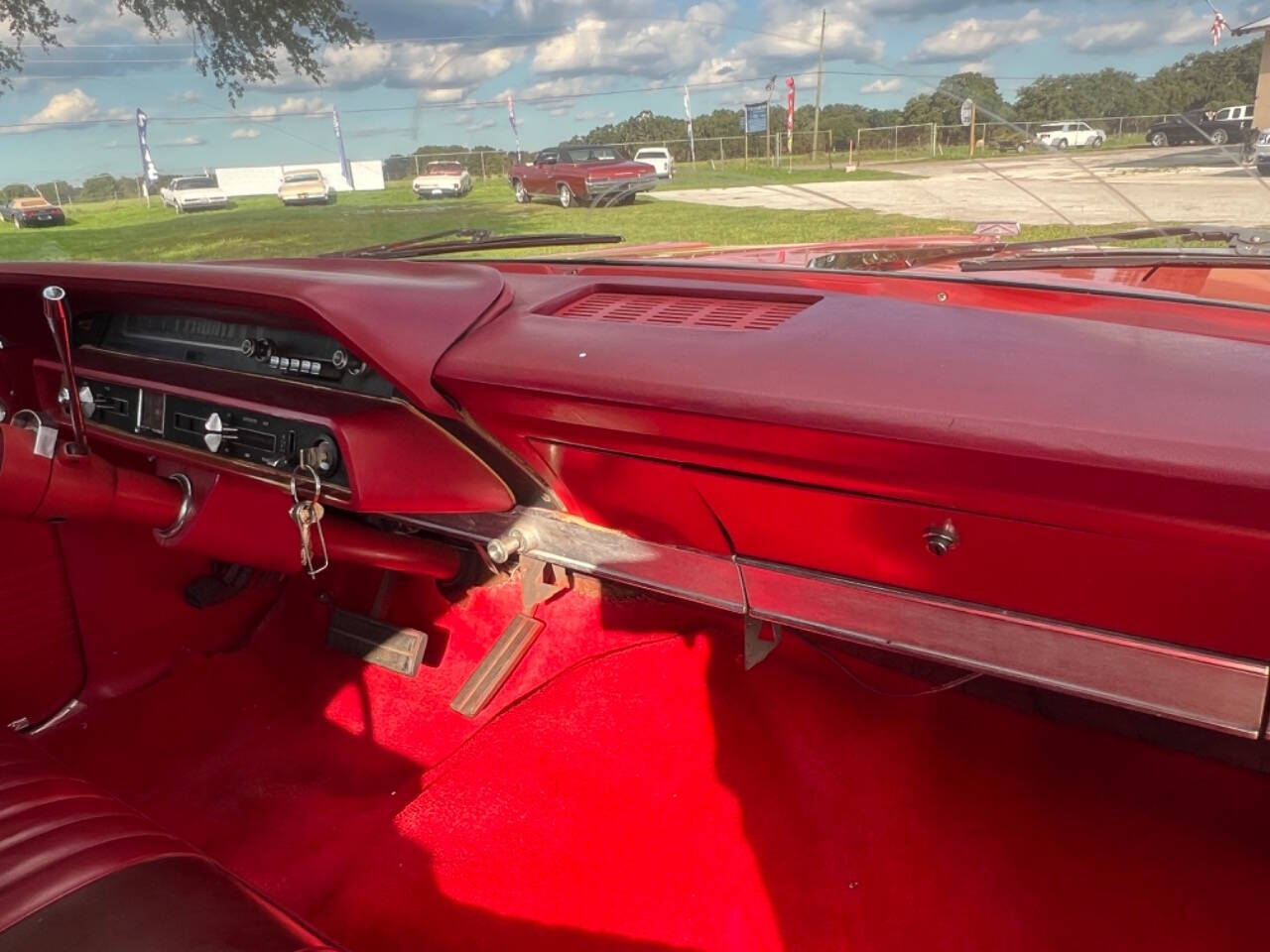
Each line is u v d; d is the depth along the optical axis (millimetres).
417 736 2453
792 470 1371
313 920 1929
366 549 2371
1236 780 2006
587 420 1461
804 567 1616
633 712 2387
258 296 1616
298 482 1701
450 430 1724
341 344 1682
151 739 2439
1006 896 1829
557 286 1822
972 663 1524
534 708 2438
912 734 2219
